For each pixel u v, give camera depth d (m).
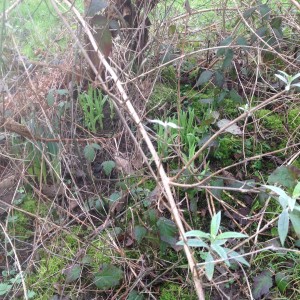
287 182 1.56
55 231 2.15
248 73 2.86
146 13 2.49
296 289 1.98
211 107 2.62
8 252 2.16
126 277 2.04
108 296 1.99
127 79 2.30
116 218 2.15
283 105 2.65
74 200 2.23
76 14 1.98
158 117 2.65
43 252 2.16
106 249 2.12
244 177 2.44
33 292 1.98
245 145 2.56
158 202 2.00
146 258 2.09
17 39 2.34
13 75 2.43
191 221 2.16
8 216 2.18
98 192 2.31
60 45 2.69
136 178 2.31
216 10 2.94
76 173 2.43
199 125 2.44
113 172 2.46
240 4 2.95
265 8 2.50
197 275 1.43
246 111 1.71
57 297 1.97
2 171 2.48
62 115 2.44
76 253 2.12
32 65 2.41
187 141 2.43
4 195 2.38
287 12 2.83
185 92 2.88
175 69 2.93
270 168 2.49
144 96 2.55
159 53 2.70
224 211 2.28
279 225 1.34
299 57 2.54
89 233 2.21
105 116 2.69
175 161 2.39
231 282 2.02
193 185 1.63
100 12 2.48
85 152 2.21
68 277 1.97
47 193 2.36
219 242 1.36
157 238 1.99
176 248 2.00
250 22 2.85
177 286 2.02
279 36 2.60
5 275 2.07
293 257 2.07
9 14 2.15
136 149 2.35
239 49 2.75
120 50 2.57
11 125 2.04
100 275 1.92
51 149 2.29
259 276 1.97
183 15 2.89
